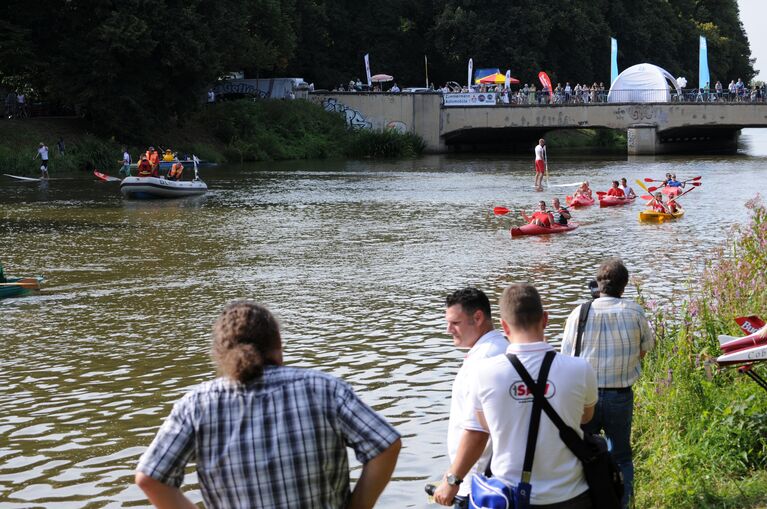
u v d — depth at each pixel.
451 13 88.56
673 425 9.02
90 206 36.59
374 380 13.22
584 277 20.83
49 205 36.91
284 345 15.14
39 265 22.88
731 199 37.69
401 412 11.82
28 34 57.38
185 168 60.41
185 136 66.94
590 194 37.25
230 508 4.06
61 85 58.94
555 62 95.75
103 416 11.96
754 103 67.75
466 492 6.10
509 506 5.12
